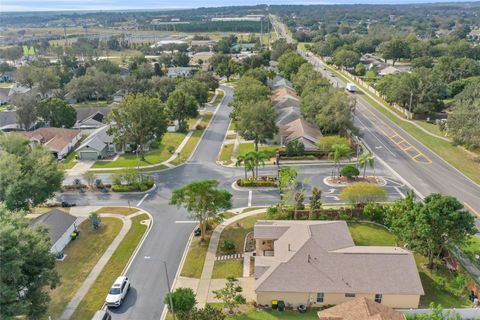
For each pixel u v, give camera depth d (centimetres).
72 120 10825
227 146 9156
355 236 5303
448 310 3559
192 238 5416
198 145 9312
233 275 4600
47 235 4294
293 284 4012
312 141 8288
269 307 4066
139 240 5388
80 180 7400
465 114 7925
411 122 10475
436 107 10956
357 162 7838
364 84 15212
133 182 6994
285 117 9781
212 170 7769
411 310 3872
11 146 6050
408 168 7525
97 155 8594
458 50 19175
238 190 6819
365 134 9512
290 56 16750
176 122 10806
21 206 5597
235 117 10450
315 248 4309
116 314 4028
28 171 5741
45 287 4416
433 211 4297
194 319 3650
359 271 4081
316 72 13088
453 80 14550
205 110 12731
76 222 5847
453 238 4319
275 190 6775
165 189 6988
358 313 3497
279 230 4966
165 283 4506
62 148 8681
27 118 10556
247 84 11781
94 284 4491
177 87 12875
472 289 4184
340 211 5738
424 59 17100
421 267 4647
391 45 19525
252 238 5309
